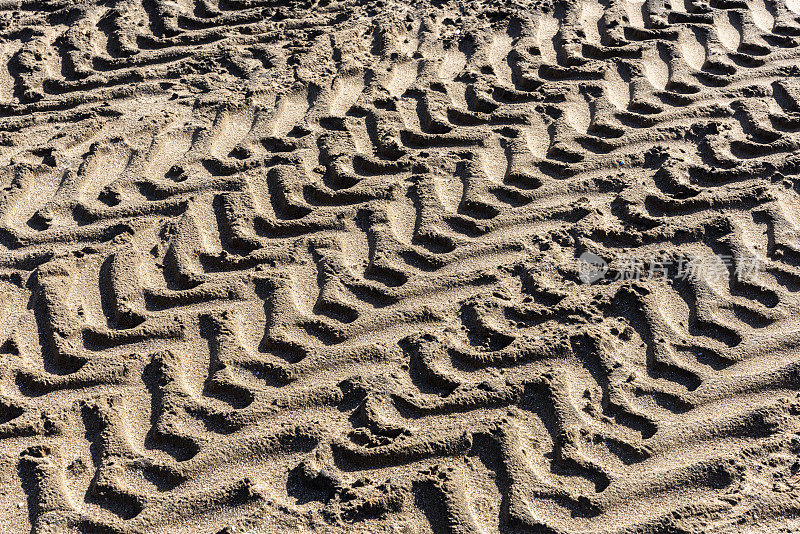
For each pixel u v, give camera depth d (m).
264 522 2.18
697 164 3.33
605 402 2.46
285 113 3.75
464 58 4.13
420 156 3.46
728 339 2.65
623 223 3.08
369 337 2.69
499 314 2.74
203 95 3.86
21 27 4.36
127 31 4.27
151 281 2.91
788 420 2.37
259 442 2.38
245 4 4.49
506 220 3.11
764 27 4.25
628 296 2.79
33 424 2.44
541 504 2.20
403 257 2.97
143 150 3.51
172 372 2.58
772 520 2.12
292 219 3.15
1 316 2.80
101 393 2.54
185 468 2.31
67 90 3.91
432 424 2.41
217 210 3.22
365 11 4.52
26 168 3.39
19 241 3.08
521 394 2.48
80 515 2.22
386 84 3.90
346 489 2.25
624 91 3.80
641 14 4.38
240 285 2.88
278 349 2.66
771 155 3.38
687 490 2.22
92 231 3.12
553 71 3.92
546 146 3.49
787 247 2.93
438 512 2.19
